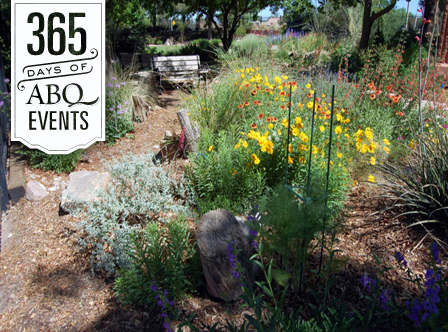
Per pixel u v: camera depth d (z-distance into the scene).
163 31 43.75
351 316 1.87
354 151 3.53
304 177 3.03
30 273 2.96
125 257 2.64
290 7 12.01
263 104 4.66
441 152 3.03
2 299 2.75
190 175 3.53
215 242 2.19
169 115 6.61
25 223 3.70
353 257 2.60
